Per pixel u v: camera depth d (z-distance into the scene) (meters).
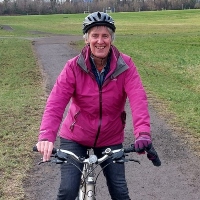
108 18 3.39
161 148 7.20
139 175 6.05
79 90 3.49
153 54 24.36
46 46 30.38
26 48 28.48
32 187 5.60
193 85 14.47
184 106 10.43
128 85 3.51
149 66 19.48
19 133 7.92
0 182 5.69
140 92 3.49
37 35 46.31
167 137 7.80
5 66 19.19
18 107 10.24
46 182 5.75
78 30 57.19
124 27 60.00
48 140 3.18
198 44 30.72
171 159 6.67
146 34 44.72
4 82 14.62
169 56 23.19
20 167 6.21
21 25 72.31
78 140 3.59
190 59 21.62
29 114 9.54
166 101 11.11
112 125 3.57
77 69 3.46
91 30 3.39
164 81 15.09
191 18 80.00
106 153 3.13
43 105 10.52
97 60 3.44
